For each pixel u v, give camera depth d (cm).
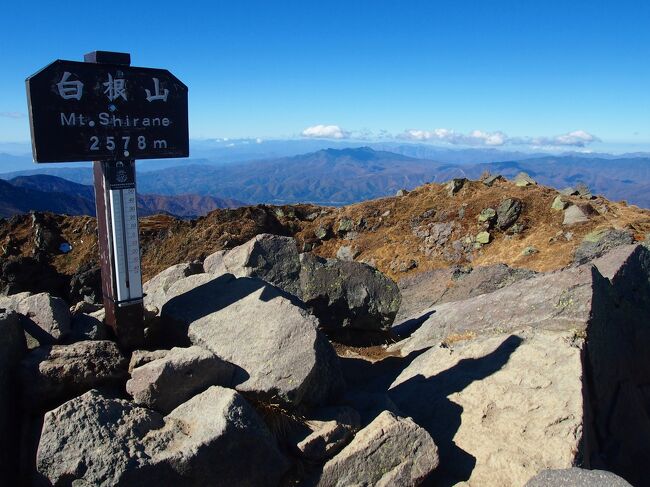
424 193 960
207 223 1009
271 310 146
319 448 120
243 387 125
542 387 152
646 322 216
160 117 139
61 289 893
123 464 96
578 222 696
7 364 113
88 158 130
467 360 179
